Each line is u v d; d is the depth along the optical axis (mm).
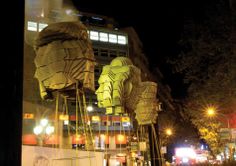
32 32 7047
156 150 9719
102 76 8320
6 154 1868
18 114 1957
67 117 5816
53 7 8594
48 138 8703
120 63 8359
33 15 7207
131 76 8305
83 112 5379
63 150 4332
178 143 41250
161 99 39594
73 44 4887
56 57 4824
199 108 24859
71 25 4902
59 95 5453
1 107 1894
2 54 1952
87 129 5582
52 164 4113
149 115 8961
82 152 4660
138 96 8688
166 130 39125
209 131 25391
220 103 21719
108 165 9359
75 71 4848
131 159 13070
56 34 4867
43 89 4938
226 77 19672
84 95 5285
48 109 8711
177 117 40062
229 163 17812
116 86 8039
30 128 8719
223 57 19953
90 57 5031
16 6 2045
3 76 1931
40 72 4938
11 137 1900
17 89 1977
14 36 2014
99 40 56312
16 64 1997
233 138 20875
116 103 7957
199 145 41625
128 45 57812
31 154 3885
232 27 19094
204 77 22016
